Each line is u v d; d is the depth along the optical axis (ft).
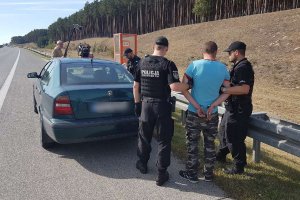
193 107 13.56
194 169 13.78
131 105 16.74
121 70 19.25
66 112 15.58
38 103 20.66
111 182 13.79
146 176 14.46
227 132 14.25
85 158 16.57
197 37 146.51
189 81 13.55
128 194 12.70
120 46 48.98
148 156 14.62
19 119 24.31
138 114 14.56
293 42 84.64
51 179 14.02
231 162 16.01
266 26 114.83
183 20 232.32
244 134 14.10
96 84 16.94
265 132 14.38
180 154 17.04
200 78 13.24
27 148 17.90
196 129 13.65
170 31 195.31
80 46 34.09
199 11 201.36
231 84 13.70
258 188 13.00
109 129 15.92
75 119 15.65
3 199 12.24
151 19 271.49
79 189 13.10
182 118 22.66
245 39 108.58
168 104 13.60
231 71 13.89
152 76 13.38
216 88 13.32
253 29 118.11
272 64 64.75
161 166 13.39
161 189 13.16
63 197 12.42
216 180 13.85
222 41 119.55
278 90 47.65
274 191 12.67
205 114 13.30
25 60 117.19
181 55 109.81
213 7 197.98
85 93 15.76
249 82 13.33
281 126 13.23
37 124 22.88
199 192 12.89
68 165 15.62
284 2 158.20
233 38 117.29
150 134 14.29
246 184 13.38
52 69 19.30
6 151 17.37
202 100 13.38
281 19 117.91
